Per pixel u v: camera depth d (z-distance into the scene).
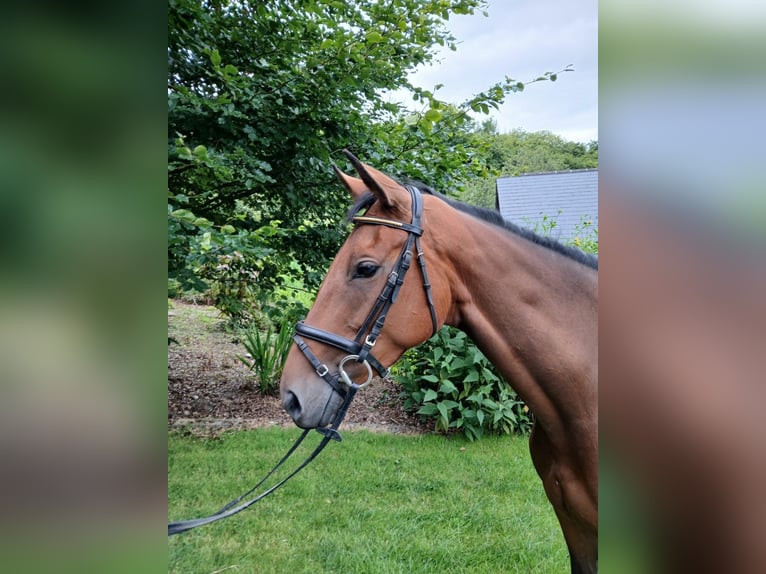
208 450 3.95
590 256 1.44
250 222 3.33
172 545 2.65
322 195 3.54
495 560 2.59
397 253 1.32
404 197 1.38
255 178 2.77
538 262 1.39
